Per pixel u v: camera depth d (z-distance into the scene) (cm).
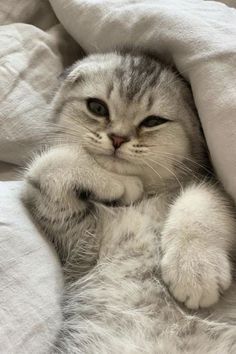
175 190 30
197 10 31
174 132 30
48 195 27
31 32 37
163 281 25
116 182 29
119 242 27
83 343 25
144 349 23
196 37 29
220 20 30
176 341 23
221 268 24
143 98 30
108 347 24
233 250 26
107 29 34
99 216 28
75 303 27
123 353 23
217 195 28
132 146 29
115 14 34
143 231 27
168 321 24
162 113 30
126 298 26
